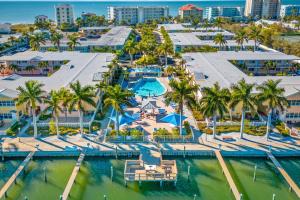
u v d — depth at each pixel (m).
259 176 62.91
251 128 77.69
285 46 162.88
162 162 64.25
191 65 115.38
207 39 192.50
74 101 70.00
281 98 68.44
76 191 58.81
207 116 69.94
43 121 81.81
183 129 77.06
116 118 72.12
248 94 69.75
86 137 74.19
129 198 57.25
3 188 57.59
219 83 92.88
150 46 146.50
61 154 68.50
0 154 68.00
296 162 67.06
